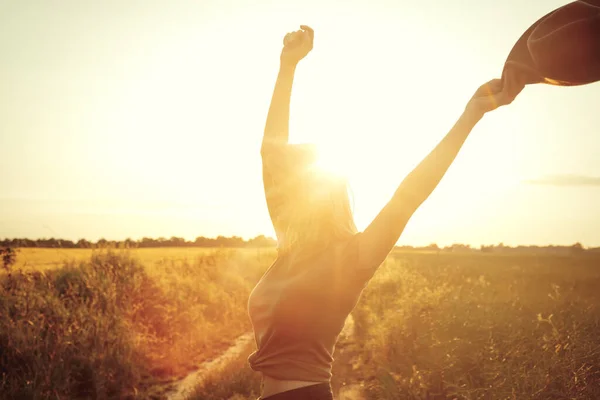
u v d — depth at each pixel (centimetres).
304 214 149
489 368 516
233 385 677
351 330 1027
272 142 180
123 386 694
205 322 1113
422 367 595
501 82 116
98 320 809
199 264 1848
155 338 906
